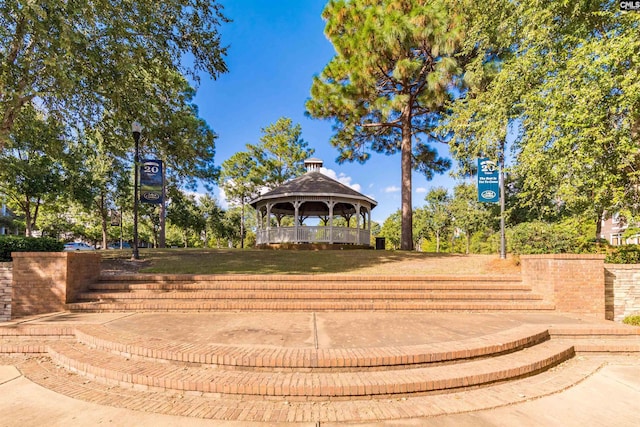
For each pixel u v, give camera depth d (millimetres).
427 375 4219
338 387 3881
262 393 3902
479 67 12734
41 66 9273
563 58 9250
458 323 6383
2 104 9242
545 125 8898
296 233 19203
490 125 10828
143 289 8094
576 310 7602
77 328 5801
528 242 10484
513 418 3521
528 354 5066
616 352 5539
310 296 7883
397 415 3559
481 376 4254
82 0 8133
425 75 16703
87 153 11891
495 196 11383
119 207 28609
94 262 8422
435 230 41906
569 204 8828
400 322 6441
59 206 27734
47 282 7297
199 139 22562
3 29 8219
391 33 14070
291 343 5023
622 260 9039
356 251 15688
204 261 12086
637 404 3871
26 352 5383
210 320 6539
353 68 15680
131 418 3488
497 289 8469
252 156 36469
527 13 9500
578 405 3836
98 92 9875
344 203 21516
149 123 12172
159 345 4836
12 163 15352
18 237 9016
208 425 3363
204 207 43688
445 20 13859
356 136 20234
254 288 8258
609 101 7848
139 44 10062
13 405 3775
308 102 17344
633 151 7789
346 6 15969
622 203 8438
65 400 3902
